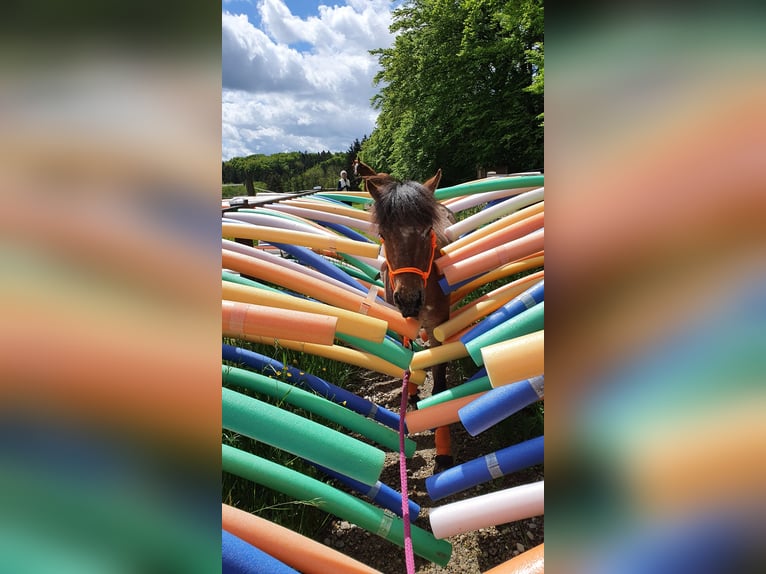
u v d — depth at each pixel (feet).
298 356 11.66
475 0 57.21
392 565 7.29
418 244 9.29
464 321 9.77
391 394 13.38
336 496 6.07
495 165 66.85
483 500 4.93
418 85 73.46
